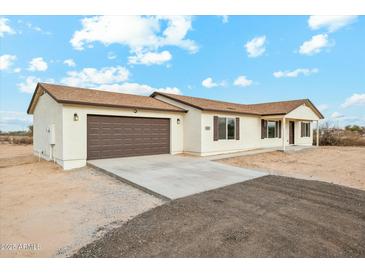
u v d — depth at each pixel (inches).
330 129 1080.8
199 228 161.9
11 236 154.6
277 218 181.3
